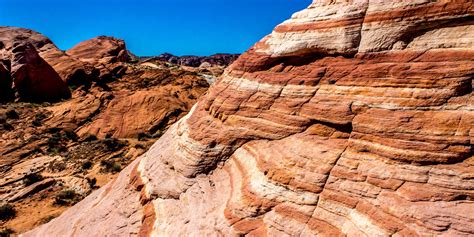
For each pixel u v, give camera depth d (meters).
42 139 41.28
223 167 13.10
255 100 12.92
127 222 14.09
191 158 13.70
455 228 7.77
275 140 11.92
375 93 10.16
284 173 10.66
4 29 79.00
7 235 22.88
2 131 42.44
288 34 12.79
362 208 9.10
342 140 10.52
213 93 15.03
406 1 10.21
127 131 47.38
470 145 8.51
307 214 9.80
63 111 49.72
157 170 15.12
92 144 41.12
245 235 10.31
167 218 12.75
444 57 9.48
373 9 10.85
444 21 9.65
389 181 9.05
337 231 9.19
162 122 49.81
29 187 29.41
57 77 58.59
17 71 53.28
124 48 99.81
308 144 10.95
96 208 16.52
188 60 190.62
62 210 26.23
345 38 11.21
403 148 9.17
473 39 9.28
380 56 10.58
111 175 32.16
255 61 13.66
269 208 10.48
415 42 10.09
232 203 11.29
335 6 11.82
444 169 8.59
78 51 87.81
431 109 9.20
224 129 13.37
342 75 11.05
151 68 81.81
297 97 11.77
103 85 65.81
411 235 8.08
